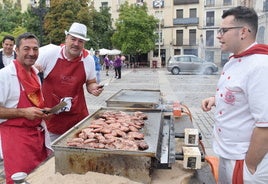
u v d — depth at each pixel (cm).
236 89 174
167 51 3803
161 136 251
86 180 192
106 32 3481
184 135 258
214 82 1570
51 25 2881
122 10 3278
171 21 3734
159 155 205
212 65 2125
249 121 175
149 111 332
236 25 173
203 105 239
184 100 952
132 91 481
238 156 179
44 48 330
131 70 2889
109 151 195
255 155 165
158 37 3519
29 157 248
